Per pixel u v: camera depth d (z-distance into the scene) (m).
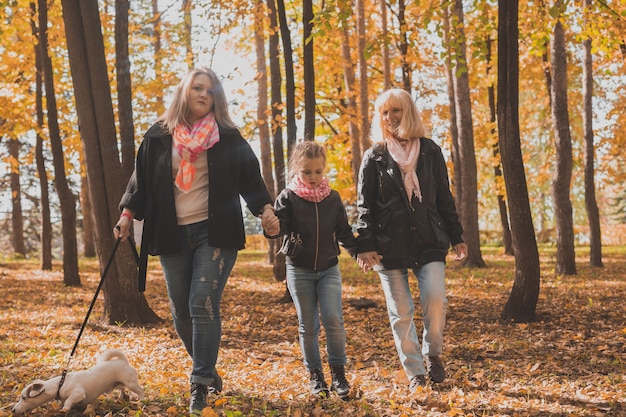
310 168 4.45
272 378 5.22
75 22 8.73
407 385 5.06
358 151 17.94
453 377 5.34
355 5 18.58
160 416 3.92
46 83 14.34
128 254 8.97
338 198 4.62
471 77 20.11
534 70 20.22
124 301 8.91
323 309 4.54
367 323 8.83
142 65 17.92
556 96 14.74
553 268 16.75
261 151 18.44
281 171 12.46
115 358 4.34
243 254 27.97
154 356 6.40
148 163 3.98
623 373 5.48
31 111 17.47
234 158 3.98
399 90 4.99
